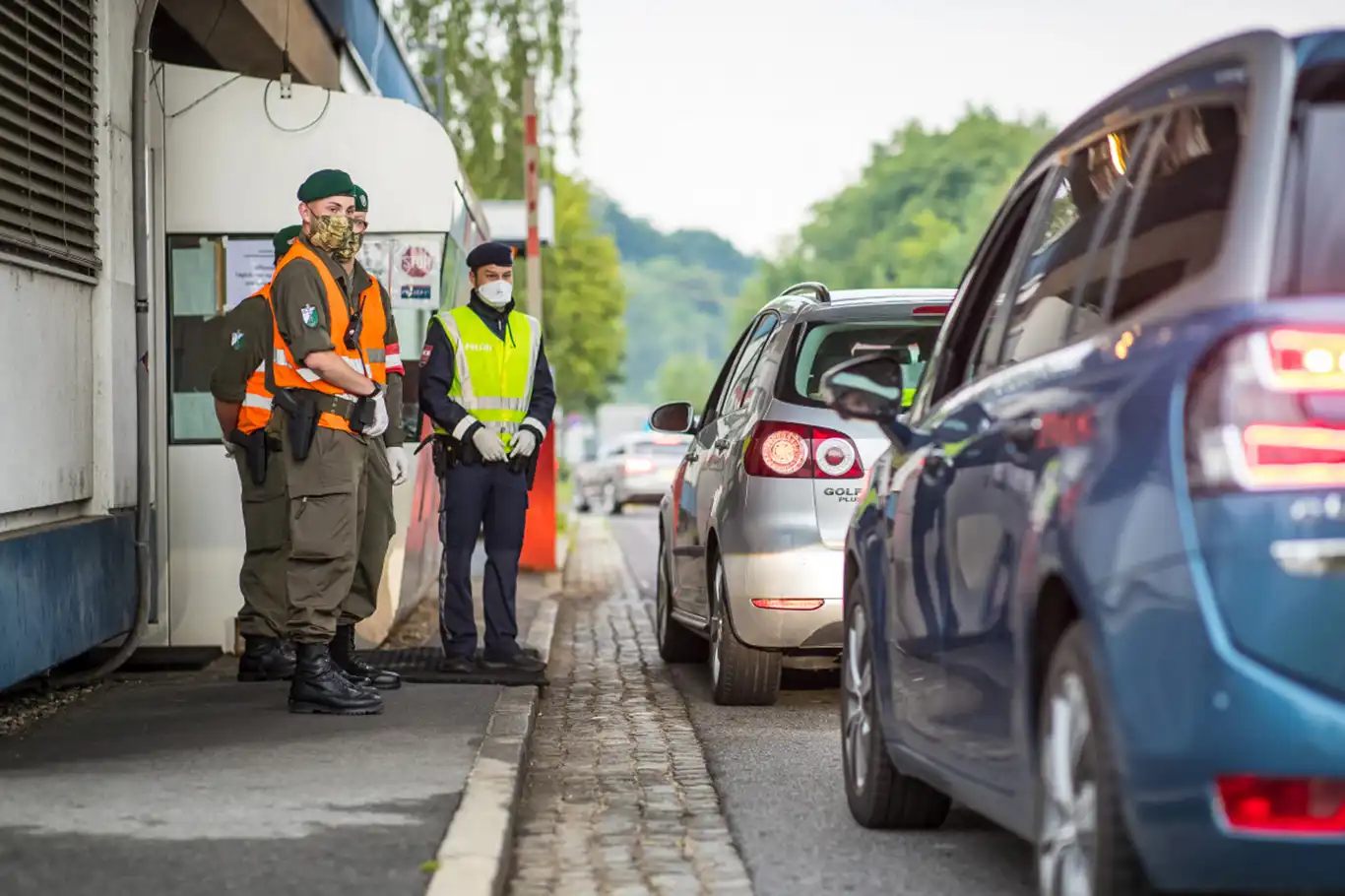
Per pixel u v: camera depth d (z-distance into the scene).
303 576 15.82
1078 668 7.67
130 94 18.27
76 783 12.48
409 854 10.33
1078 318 8.95
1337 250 7.22
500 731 14.80
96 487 17.39
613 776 14.24
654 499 79.69
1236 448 6.86
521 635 24.16
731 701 18.31
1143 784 7.05
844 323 17.62
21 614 14.67
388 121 20.83
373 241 20.88
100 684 18.05
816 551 17.11
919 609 10.36
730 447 18.19
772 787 13.77
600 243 137.00
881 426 11.57
